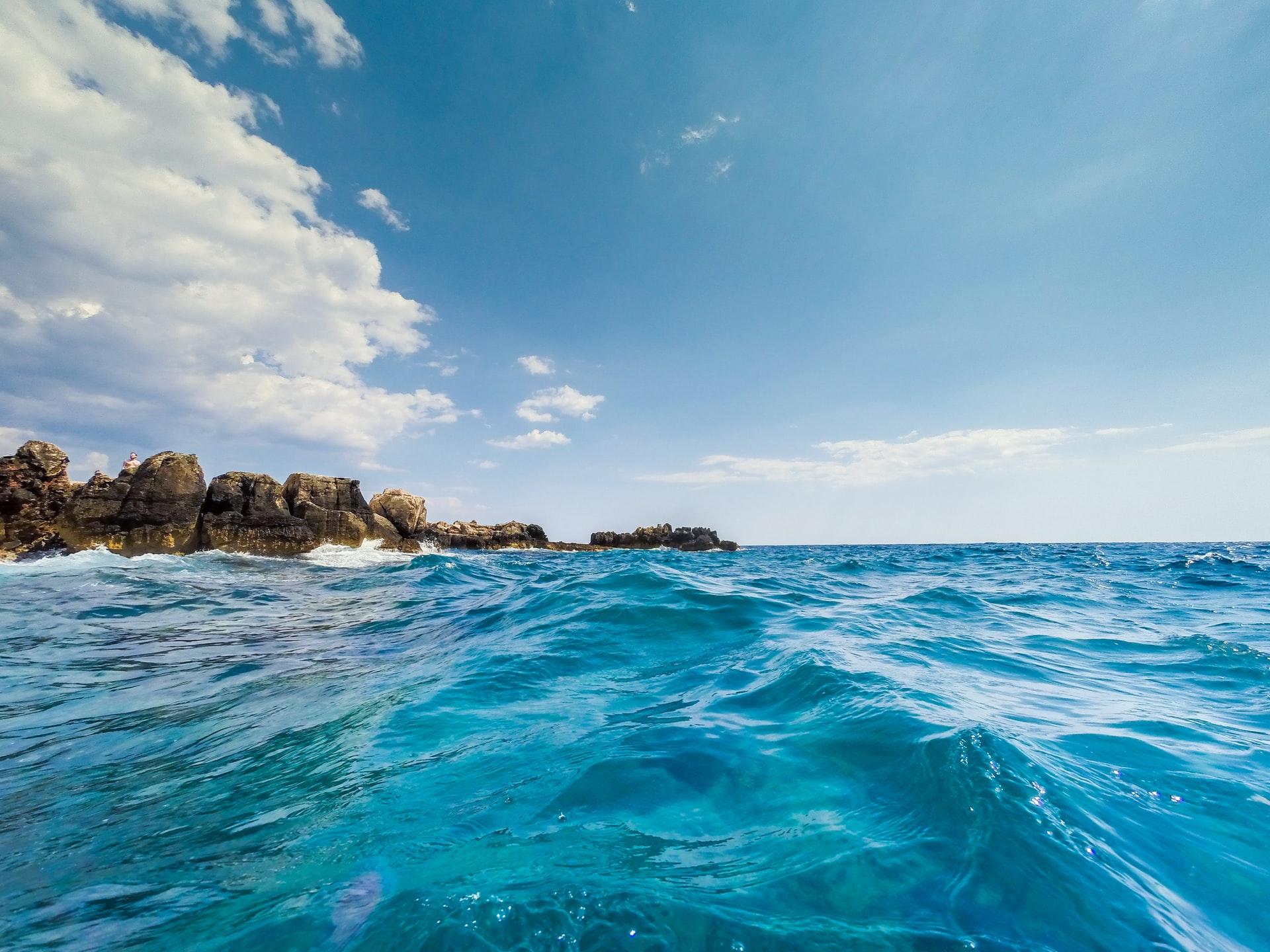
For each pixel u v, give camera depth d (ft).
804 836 6.72
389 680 15.88
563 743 10.17
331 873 6.48
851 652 16.05
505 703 12.87
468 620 25.36
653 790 8.09
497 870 6.19
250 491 79.56
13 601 32.78
